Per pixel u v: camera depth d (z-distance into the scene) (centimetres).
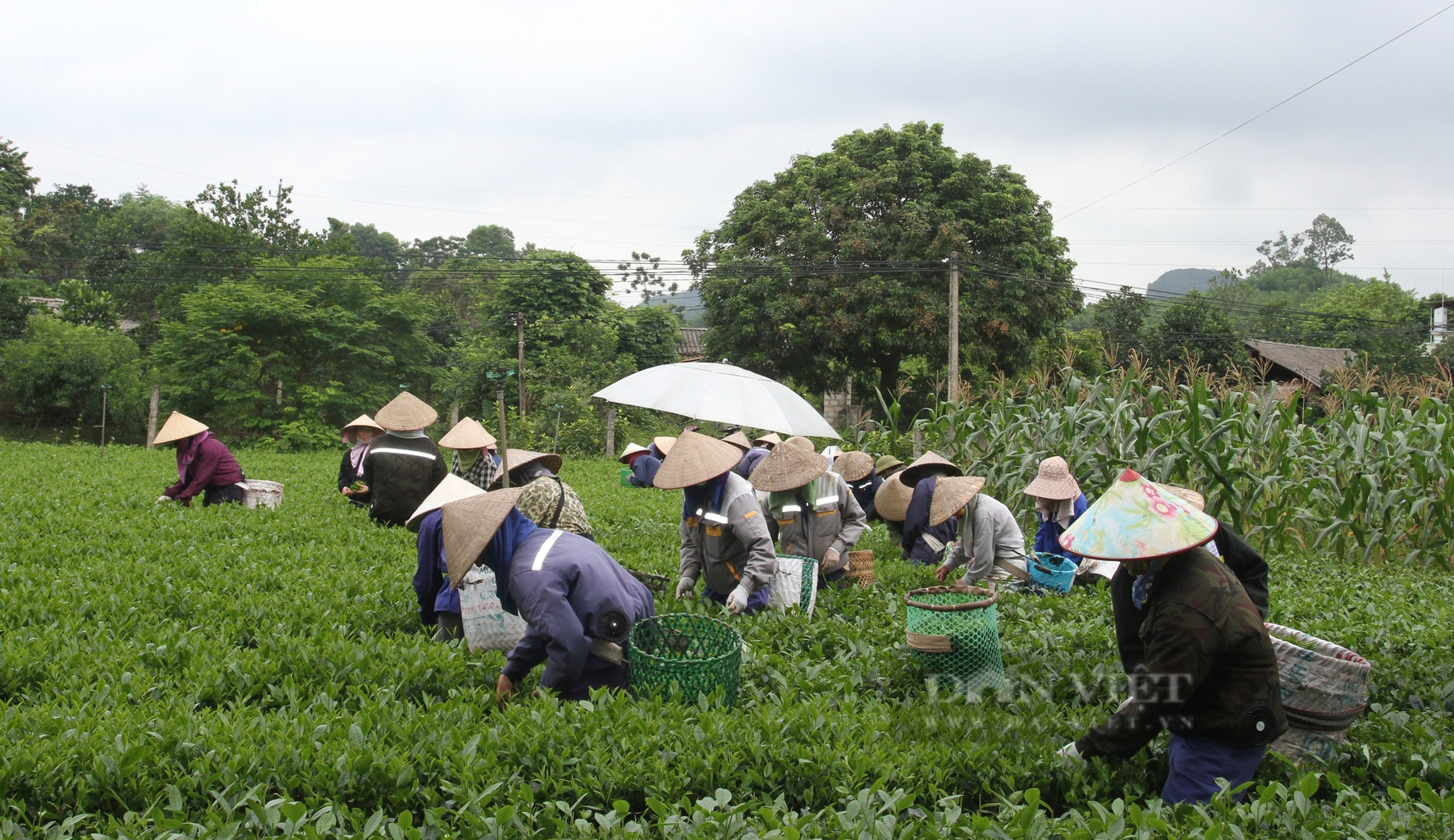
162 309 3912
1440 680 570
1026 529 1235
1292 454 1245
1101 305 3922
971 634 534
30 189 5484
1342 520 1196
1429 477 1202
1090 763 418
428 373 3366
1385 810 361
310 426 3006
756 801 368
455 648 554
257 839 323
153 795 351
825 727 429
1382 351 3588
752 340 3375
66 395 3173
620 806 345
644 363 3766
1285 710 435
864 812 344
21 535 934
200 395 2975
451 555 450
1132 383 1253
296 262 3622
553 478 642
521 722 405
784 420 859
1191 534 383
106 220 6166
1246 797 392
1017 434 1280
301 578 772
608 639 465
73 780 346
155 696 457
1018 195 3250
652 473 1158
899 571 870
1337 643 649
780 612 656
